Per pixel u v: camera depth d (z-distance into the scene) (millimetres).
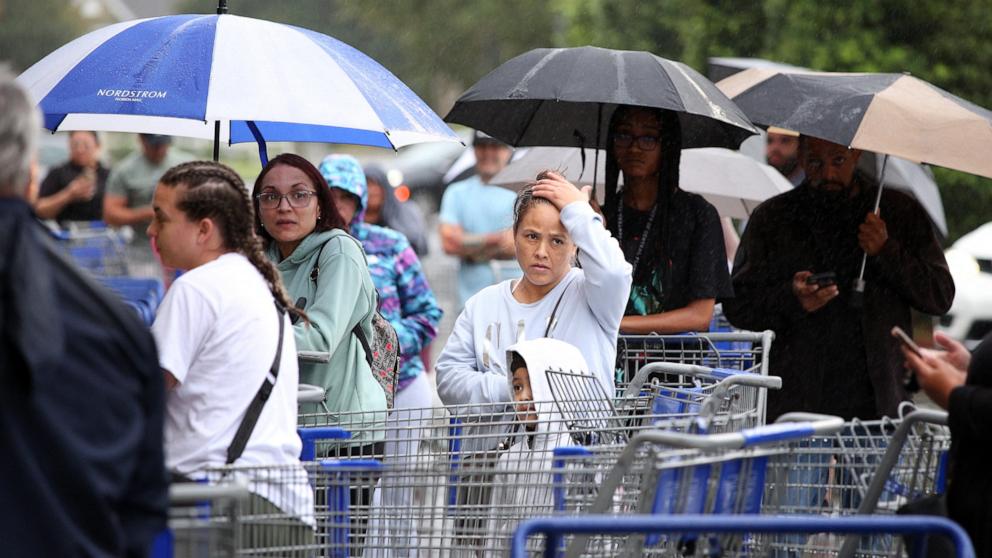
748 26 49062
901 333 13406
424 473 14117
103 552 9664
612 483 12312
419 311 25594
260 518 13250
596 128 22906
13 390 9367
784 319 21797
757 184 28344
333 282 18000
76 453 9500
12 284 9359
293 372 14164
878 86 21641
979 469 12820
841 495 15523
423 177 90375
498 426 16109
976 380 12883
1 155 9633
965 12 43625
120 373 9844
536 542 14188
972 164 20250
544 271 17469
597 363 17375
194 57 17969
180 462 13445
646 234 20609
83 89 17750
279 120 17500
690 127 22422
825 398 21719
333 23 181125
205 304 13531
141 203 40031
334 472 14305
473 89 20750
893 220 21750
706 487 12820
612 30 57969
